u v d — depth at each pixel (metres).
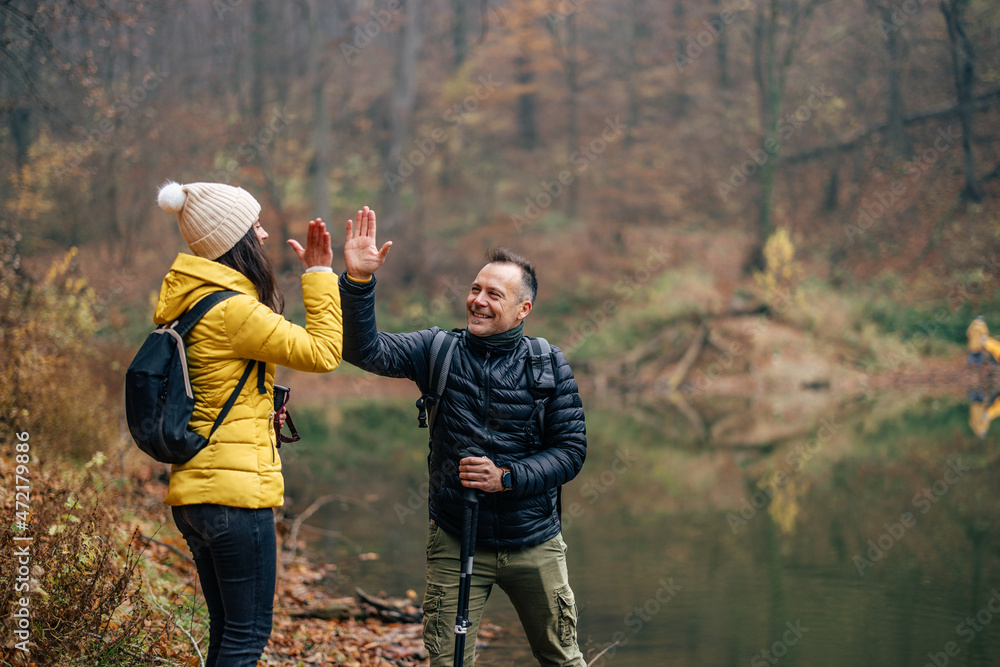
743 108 27.97
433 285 25.28
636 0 30.33
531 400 2.79
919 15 24.56
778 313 21.28
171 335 2.28
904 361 20.05
